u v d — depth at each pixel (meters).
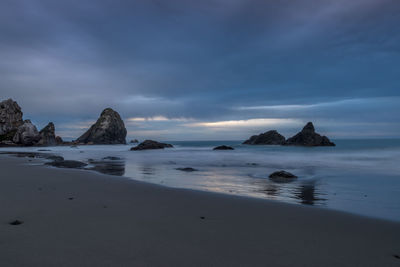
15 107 85.69
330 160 32.19
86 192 10.62
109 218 6.89
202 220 7.00
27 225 6.10
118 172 19.22
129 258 4.41
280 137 98.25
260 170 21.23
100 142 106.94
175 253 4.71
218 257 4.59
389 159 33.59
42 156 35.59
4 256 4.31
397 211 8.46
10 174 15.79
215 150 59.81
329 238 5.84
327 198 10.67
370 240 5.77
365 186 13.68
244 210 8.23
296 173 19.42
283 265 4.37
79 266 4.03
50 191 10.62
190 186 13.30
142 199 9.55
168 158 35.66
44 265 4.02
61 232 5.64
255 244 5.32
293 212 8.06
